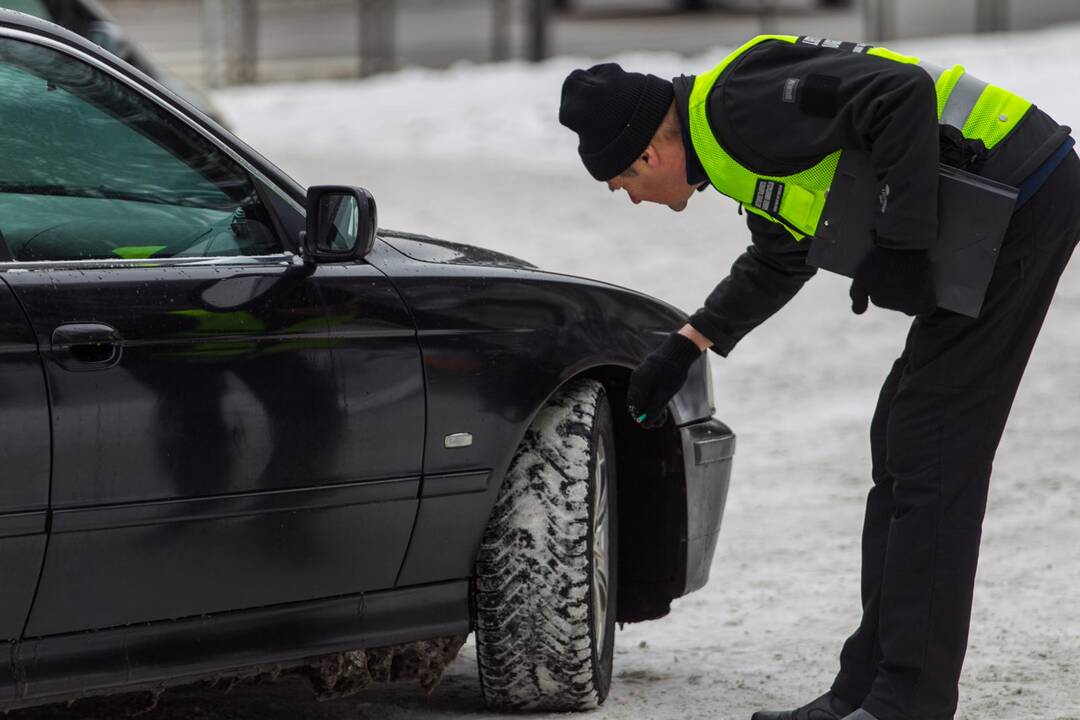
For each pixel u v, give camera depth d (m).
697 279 39.44
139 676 10.07
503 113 67.88
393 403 10.88
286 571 10.59
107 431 9.65
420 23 103.56
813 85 9.62
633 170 10.38
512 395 11.51
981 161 9.81
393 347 10.93
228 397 10.14
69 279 9.82
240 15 92.94
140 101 10.68
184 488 9.98
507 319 11.59
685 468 12.90
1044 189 9.91
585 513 11.73
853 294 9.98
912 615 10.17
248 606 10.51
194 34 93.75
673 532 13.06
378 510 10.92
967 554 10.16
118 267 10.11
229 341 10.20
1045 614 14.78
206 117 10.96
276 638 10.67
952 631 10.17
